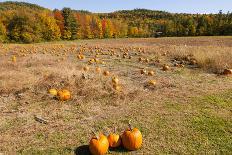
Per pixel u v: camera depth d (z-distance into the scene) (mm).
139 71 13992
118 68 15141
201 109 7918
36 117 7496
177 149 5844
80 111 8016
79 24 79625
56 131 6703
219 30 86938
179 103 8445
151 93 9562
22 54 22359
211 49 18859
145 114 7621
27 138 6348
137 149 5859
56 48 30359
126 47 30375
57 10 76062
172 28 94625
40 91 9633
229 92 9523
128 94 9359
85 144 6086
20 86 9922
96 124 7055
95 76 11234
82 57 19766
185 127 6797
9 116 7699
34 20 65312
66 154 5688
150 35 103125
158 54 21266
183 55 18812
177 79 11734
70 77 10742
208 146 5941
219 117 7328
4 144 6062
